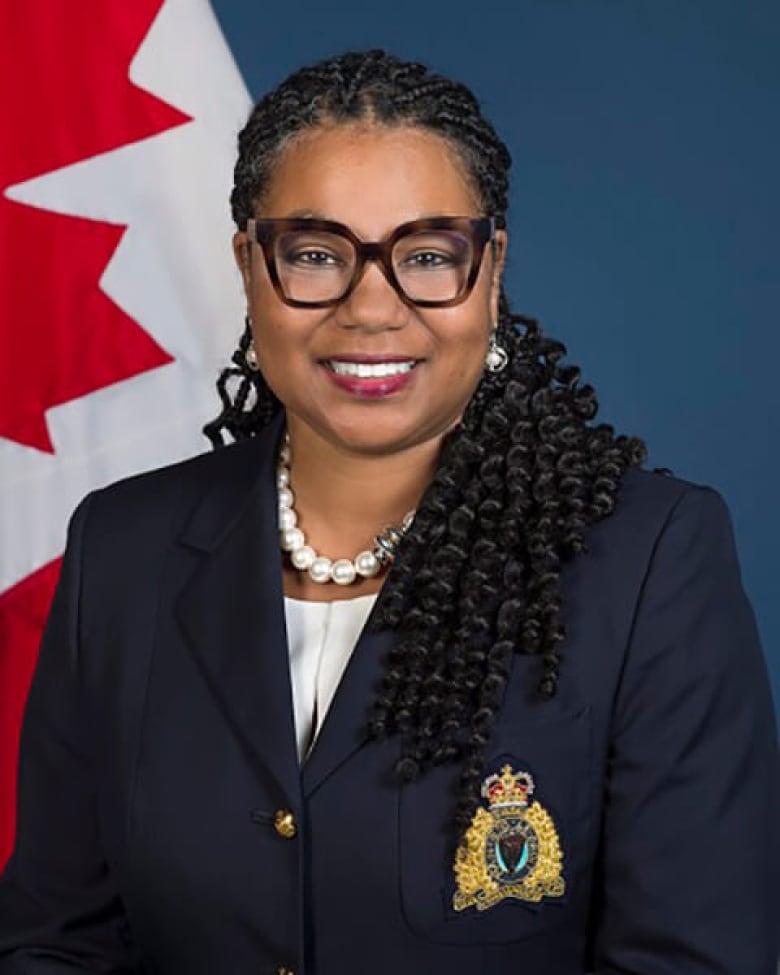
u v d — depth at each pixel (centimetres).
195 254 296
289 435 205
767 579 386
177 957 195
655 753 186
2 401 293
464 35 385
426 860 183
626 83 380
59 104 295
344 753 186
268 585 197
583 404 203
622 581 191
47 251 293
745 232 380
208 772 192
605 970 188
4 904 215
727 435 384
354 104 180
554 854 184
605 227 382
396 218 179
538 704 186
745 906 184
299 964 185
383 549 196
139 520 211
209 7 305
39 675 212
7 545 293
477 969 184
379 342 180
